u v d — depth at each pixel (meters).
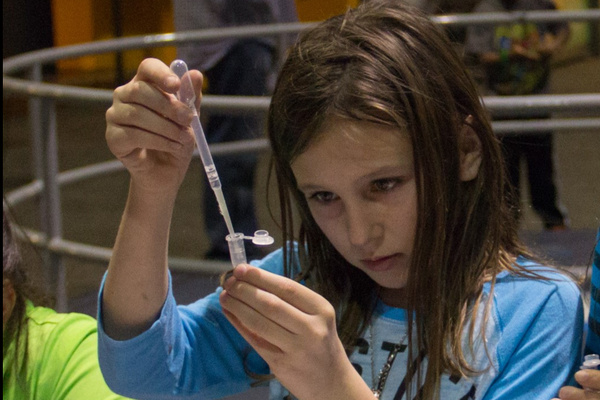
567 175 5.36
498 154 1.18
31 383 1.33
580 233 3.62
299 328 0.89
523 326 1.14
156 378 1.18
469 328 1.13
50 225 2.81
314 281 1.30
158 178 1.07
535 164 3.95
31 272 1.52
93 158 6.47
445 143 1.10
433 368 1.11
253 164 3.65
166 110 0.97
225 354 1.28
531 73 3.90
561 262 3.09
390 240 1.09
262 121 3.24
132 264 1.12
